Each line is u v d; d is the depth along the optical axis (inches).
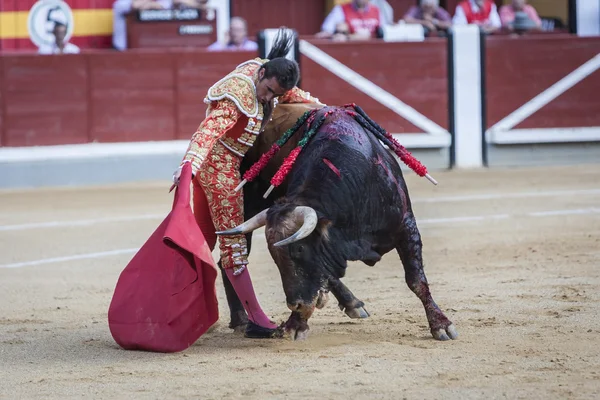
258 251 628.1
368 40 1055.0
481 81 1079.6
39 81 988.6
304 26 1350.9
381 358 352.2
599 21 1320.1
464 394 304.2
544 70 1090.7
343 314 438.3
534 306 438.6
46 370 351.3
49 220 766.5
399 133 1067.9
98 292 510.6
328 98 1052.5
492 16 1184.8
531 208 768.9
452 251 597.9
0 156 975.0
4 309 470.3
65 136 998.4
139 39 1113.4
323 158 356.8
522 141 1087.0
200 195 402.3
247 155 402.9
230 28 1059.9
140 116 1016.2
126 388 323.0
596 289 472.1
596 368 332.5
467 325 404.5
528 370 331.3
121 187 967.6
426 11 1163.9
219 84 380.8
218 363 354.3
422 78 1069.1
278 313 446.3
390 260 586.2
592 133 1097.4
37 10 1149.7
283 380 326.3
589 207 765.3
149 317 379.6
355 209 351.3
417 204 806.5
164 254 383.2
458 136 1078.4
